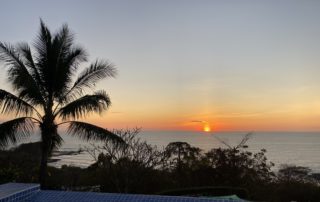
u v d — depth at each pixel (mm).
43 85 12039
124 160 13664
